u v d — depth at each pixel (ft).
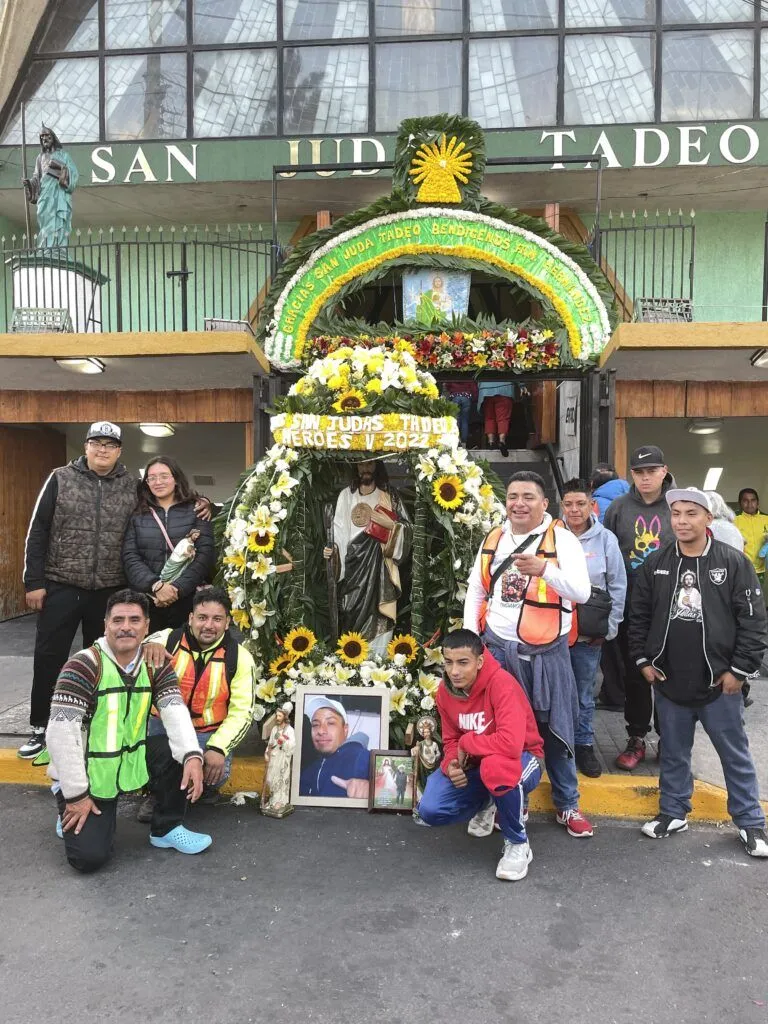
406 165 19.65
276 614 13.93
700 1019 7.72
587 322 19.72
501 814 10.49
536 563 10.80
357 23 30.81
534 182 30.19
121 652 10.87
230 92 31.19
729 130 28.58
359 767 12.94
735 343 19.49
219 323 22.90
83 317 25.79
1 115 31.71
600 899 10.00
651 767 13.82
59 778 10.45
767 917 9.60
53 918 9.47
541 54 30.30
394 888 10.25
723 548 11.33
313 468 15.11
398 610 15.46
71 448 33.96
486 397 29.76
